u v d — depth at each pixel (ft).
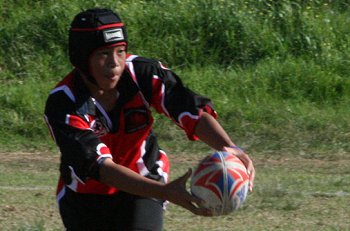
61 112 33.01
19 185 75.97
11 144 93.86
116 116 33.96
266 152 91.76
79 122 32.78
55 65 115.75
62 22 119.24
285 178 80.18
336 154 91.35
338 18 125.70
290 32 120.88
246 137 96.53
